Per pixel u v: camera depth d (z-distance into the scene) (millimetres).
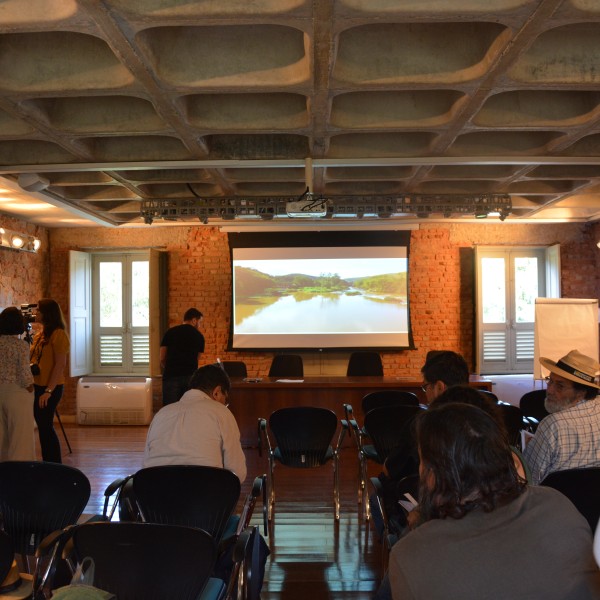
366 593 3414
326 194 7195
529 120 4508
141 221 9070
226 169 6344
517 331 9906
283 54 3643
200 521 2873
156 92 3783
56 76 3691
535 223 9711
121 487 3387
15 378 5219
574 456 2750
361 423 7129
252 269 9547
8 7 2916
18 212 8328
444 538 1187
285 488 5629
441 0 2852
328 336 9461
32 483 2807
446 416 1289
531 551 1160
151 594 2039
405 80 3670
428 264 9672
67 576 2447
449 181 7121
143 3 2854
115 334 10031
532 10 2854
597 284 9656
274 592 3430
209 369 3432
